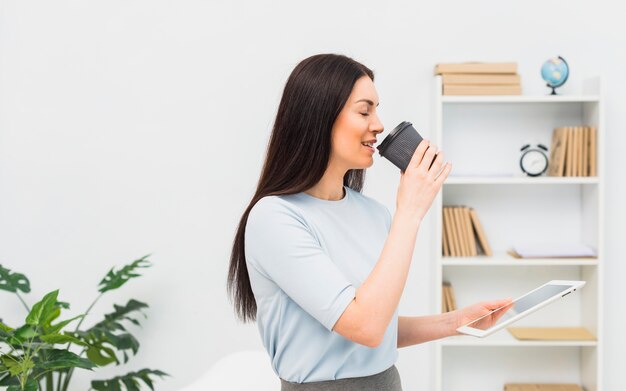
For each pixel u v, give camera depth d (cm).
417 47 299
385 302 121
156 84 302
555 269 307
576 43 298
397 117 302
